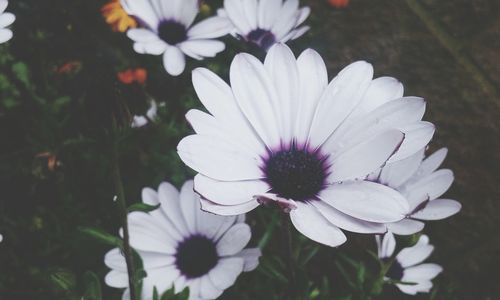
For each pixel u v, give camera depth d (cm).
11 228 35
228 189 16
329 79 34
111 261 23
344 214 16
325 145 18
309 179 17
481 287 32
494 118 31
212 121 17
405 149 17
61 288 22
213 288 23
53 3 41
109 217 34
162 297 22
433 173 22
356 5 33
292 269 20
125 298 24
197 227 24
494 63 31
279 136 18
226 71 35
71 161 35
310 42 34
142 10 29
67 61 39
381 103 18
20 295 33
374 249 31
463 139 31
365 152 17
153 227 24
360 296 25
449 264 33
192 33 29
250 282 30
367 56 33
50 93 38
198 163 16
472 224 32
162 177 33
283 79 18
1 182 36
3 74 38
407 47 32
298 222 16
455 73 31
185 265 24
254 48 28
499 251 32
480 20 31
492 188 31
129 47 40
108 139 18
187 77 36
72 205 35
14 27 40
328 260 32
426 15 32
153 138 34
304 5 35
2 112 38
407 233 21
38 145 35
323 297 26
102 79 18
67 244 33
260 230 32
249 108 18
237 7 29
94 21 41
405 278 27
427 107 32
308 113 18
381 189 16
